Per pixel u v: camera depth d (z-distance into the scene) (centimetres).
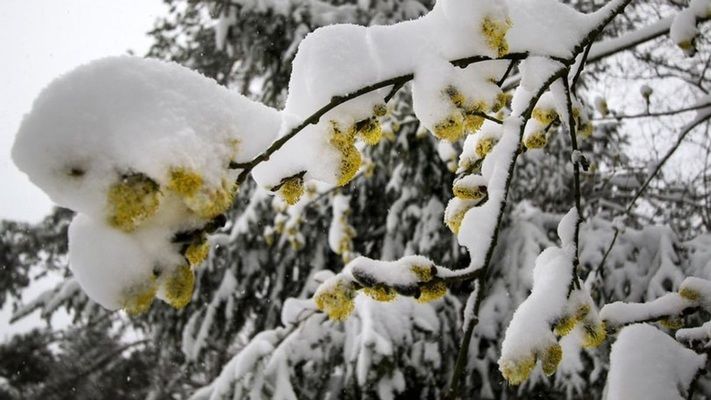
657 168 229
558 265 121
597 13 144
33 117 80
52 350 1062
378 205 512
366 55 114
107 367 1039
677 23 179
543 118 152
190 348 518
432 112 116
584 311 117
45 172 79
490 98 122
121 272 82
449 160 392
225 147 91
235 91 98
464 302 434
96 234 82
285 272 521
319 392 365
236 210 554
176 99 88
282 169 109
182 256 86
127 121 82
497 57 119
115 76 84
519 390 378
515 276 406
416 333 359
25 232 871
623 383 121
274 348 360
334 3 519
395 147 459
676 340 140
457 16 116
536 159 488
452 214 139
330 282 121
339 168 109
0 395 1019
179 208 86
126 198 79
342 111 110
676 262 348
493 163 136
